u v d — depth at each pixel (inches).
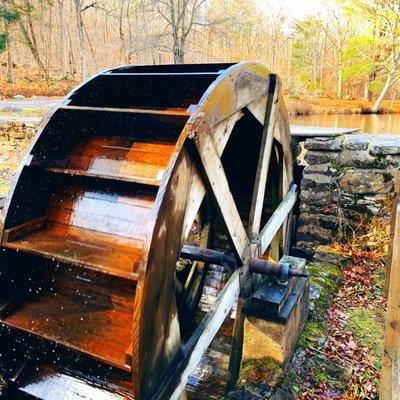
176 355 96.7
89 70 1254.3
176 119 102.7
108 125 118.3
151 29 1051.3
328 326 157.2
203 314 181.5
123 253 96.3
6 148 366.9
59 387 98.6
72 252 95.9
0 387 101.7
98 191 109.3
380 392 102.5
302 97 1236.5
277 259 181.6
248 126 149.4
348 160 203.2
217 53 1133.7
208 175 99.4
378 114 866.1
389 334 99.1
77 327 94.0
